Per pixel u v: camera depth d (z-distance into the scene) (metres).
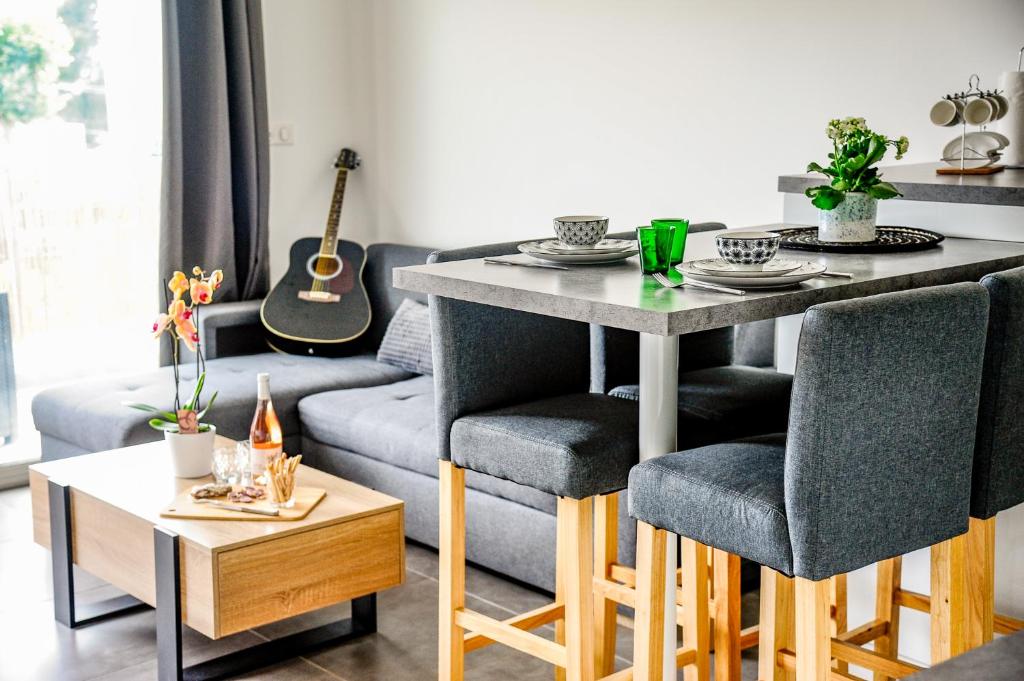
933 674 1.64
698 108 4.08
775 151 3.87
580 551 2.37
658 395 2.22
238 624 2.82
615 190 4.41
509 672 3.06
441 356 2.52
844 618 2.71
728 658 2.65
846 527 1.92
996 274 2.10
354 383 4.48
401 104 5.29
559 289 2.09
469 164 5.00
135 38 4.82
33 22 4.56
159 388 4.22
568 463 2.31
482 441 2.47
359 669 3.08
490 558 3.62
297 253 5.08
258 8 5.00
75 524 3.26
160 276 4.86
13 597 3.53
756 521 1.95
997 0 3.28
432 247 5.23
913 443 1.97
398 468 3.93
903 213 2.83
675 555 2.21
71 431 4.04
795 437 1.87
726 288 2.03
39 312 4.69
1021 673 1.63
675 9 4.09
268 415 3.20
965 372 2.00
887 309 1.86
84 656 3.14
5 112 4.52
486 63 4.84
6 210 4.56
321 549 2.96
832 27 3.67
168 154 4.79
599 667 2.80
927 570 2.75
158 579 2.91
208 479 3.30
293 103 5.30
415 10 5.13
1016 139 3.02
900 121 3.55
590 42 4.40
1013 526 2.62
